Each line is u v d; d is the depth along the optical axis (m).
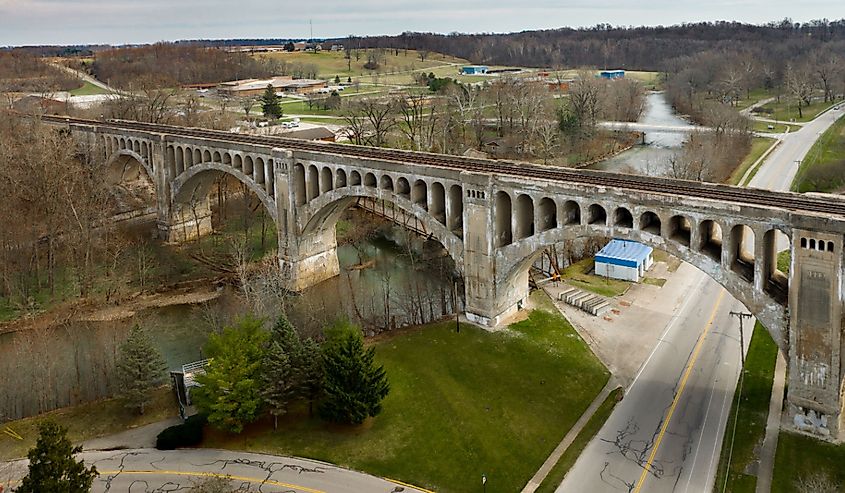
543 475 44.69
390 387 54.41
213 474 44.81
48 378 55.94
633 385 54.47
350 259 90.62
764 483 42.31
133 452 47.72
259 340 50.50
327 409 48.84
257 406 48.97
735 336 61.75
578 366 57.41
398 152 73.75
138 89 171.25
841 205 48.09
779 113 179.12
